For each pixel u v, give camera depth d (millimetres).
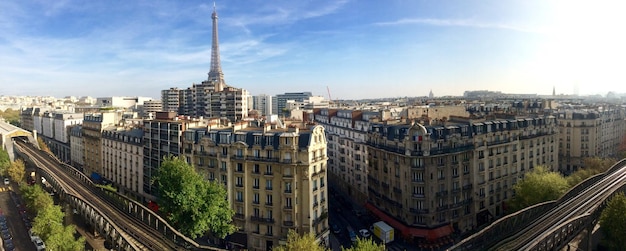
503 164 144250
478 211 137375
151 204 161375
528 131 154125
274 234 121438
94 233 127750
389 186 139875
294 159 117500
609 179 141125
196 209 107375
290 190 118875
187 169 113062
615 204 101062
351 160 178750
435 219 127500
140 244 97312
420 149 125812
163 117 164750
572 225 95875
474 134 135625
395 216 136875
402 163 131375
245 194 125312
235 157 126625
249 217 125375
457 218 132375
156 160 161750
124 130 193625
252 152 124250
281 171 119375
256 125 156500
